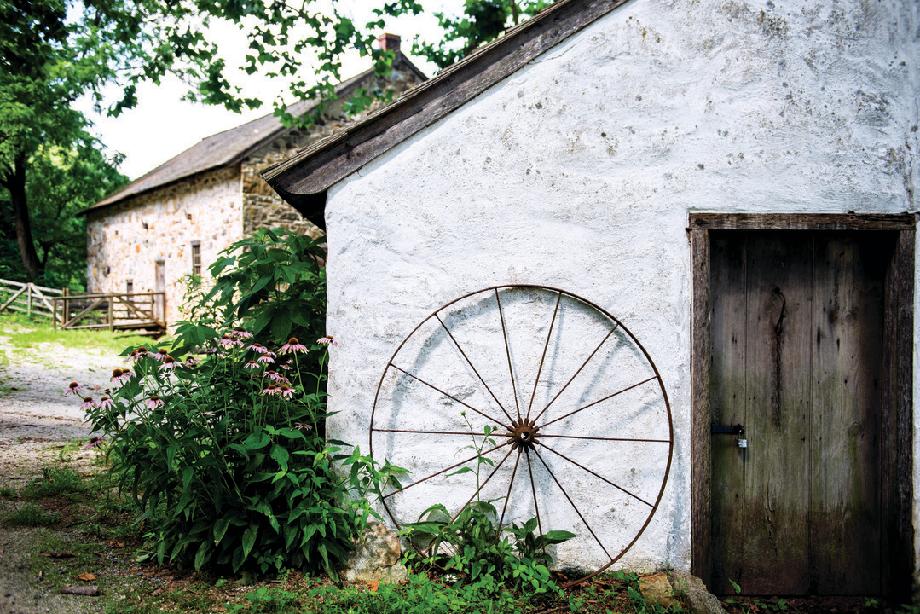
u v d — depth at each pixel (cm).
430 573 396
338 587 371
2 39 869
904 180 406
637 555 405
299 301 453
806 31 403
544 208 409
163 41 1017
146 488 379
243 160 1528
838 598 420
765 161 404
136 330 1892
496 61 409
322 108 1085
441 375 413
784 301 422
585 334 409
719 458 423
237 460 385
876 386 422
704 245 405
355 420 414
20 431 705
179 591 362
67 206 3081
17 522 444
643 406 407
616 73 406
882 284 420
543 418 410
